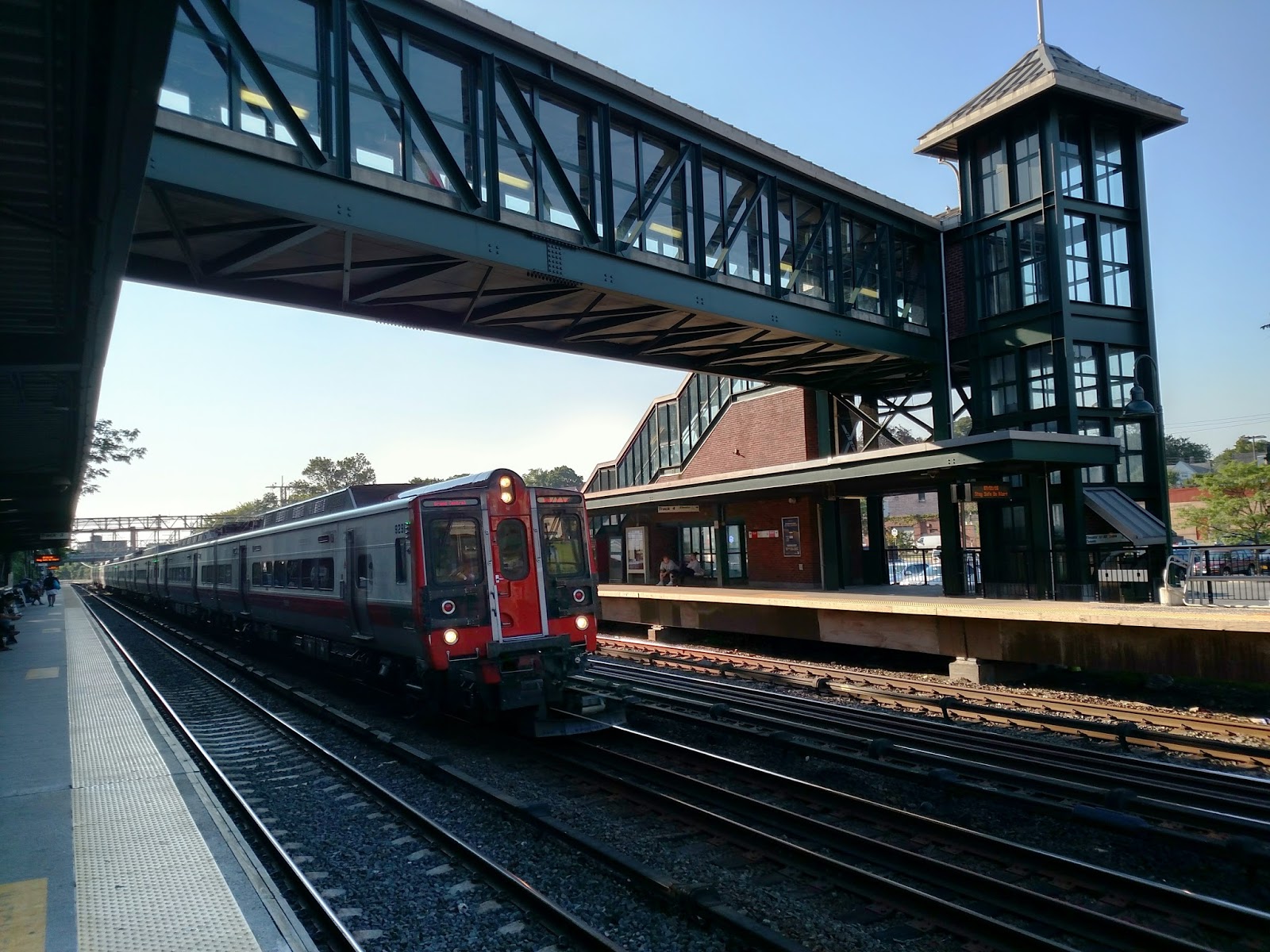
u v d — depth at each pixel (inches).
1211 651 443.8
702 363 843.4
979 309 839.7
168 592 1206.9
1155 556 751.1
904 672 618.2
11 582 2418.8
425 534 402.0
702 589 938.7
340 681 618.2
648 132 625.9
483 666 395.5
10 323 349.1
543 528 430.9
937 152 886.4
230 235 458.6
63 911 195.2
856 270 804.0
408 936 204.4
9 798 284.0
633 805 301.1
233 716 496.7
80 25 171.8
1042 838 263.7
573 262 554.3
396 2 481.7
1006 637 541.3
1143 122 834.8
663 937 200.8
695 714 458.9
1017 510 769.6
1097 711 443.2
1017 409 808.9
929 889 224.4
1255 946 191.2
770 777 318.7
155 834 248.2
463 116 522.9
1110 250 814.5
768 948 189.0
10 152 221.0
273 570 668.1
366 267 509.0
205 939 181.2
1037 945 186.5
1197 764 342.6
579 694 405.7
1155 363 815.1
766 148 685.9
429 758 351.3
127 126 197.8
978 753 350.0
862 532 964.0
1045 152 775.7
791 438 1002.1
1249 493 1434.5
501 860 251.6
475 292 575.2
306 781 347.9
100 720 419.8
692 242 642.8
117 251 273.9
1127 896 214.5
